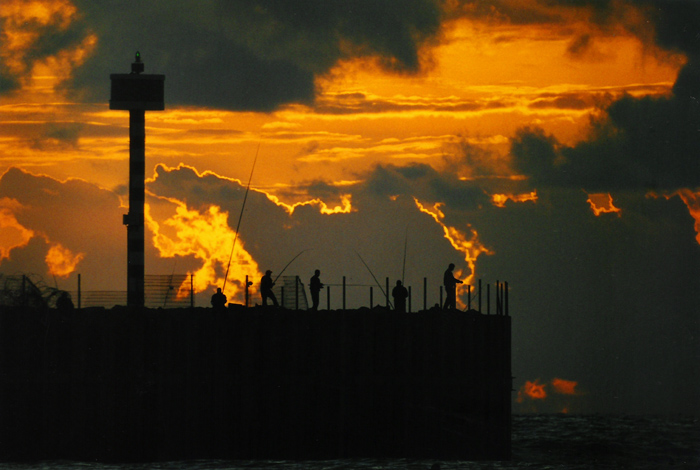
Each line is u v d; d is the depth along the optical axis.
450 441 152.50
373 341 152.38
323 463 144.25
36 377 151.88
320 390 150.75
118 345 153.25
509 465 148.62
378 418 151.25
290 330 151.62
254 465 142.88
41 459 150.62
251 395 151.00
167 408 151.62
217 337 152.12
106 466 143.25
